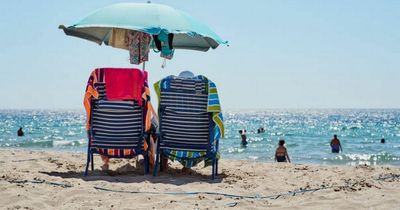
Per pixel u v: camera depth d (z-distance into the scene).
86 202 5.61
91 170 8.03
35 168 8.19
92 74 7.12
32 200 5.59
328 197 6.19
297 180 7.54
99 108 7.23
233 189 6.61
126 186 6.49
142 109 7.22
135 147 7.30
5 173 7.15
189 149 7.32
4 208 5.24
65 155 11.23
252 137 42.81
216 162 7.91
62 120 92.31
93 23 7.41
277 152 17.19
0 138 38.91
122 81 7.08
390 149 30.92
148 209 5.39
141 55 8.56
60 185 6.39
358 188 6.79
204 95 7.26
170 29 7.36
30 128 58.00
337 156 24.38
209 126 7.29
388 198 6.13
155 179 7.18
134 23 7.36
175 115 7.29
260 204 5.79
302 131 53.38
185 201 5.81
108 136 7.29
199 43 9.77
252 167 9.49
